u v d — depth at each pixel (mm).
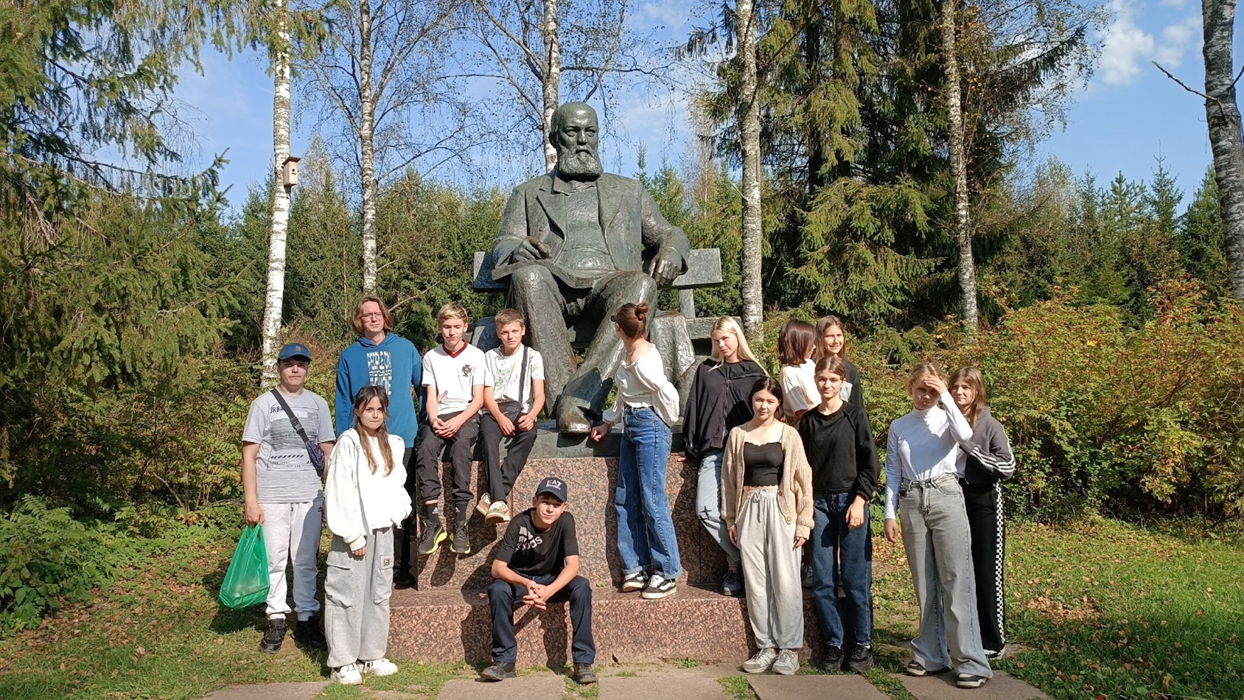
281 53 10430
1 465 7125
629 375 4613
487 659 4398
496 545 4816
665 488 4715
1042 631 4969
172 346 7184
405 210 25828
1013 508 9008
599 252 6113
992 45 16672
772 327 13141
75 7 7203
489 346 5738
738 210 19359
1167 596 5801
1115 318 9836
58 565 5879
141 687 4074
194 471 8820
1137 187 43844
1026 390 9086
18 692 4016
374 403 4289
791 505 4277
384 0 17516
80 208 7219
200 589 6328
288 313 26938
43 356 6852
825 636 4312
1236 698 3816
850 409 4324
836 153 18984
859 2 17812
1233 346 9000
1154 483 8508
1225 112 11109
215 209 7652
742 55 12680
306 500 4855
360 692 3949
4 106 6516
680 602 4469
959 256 15844
